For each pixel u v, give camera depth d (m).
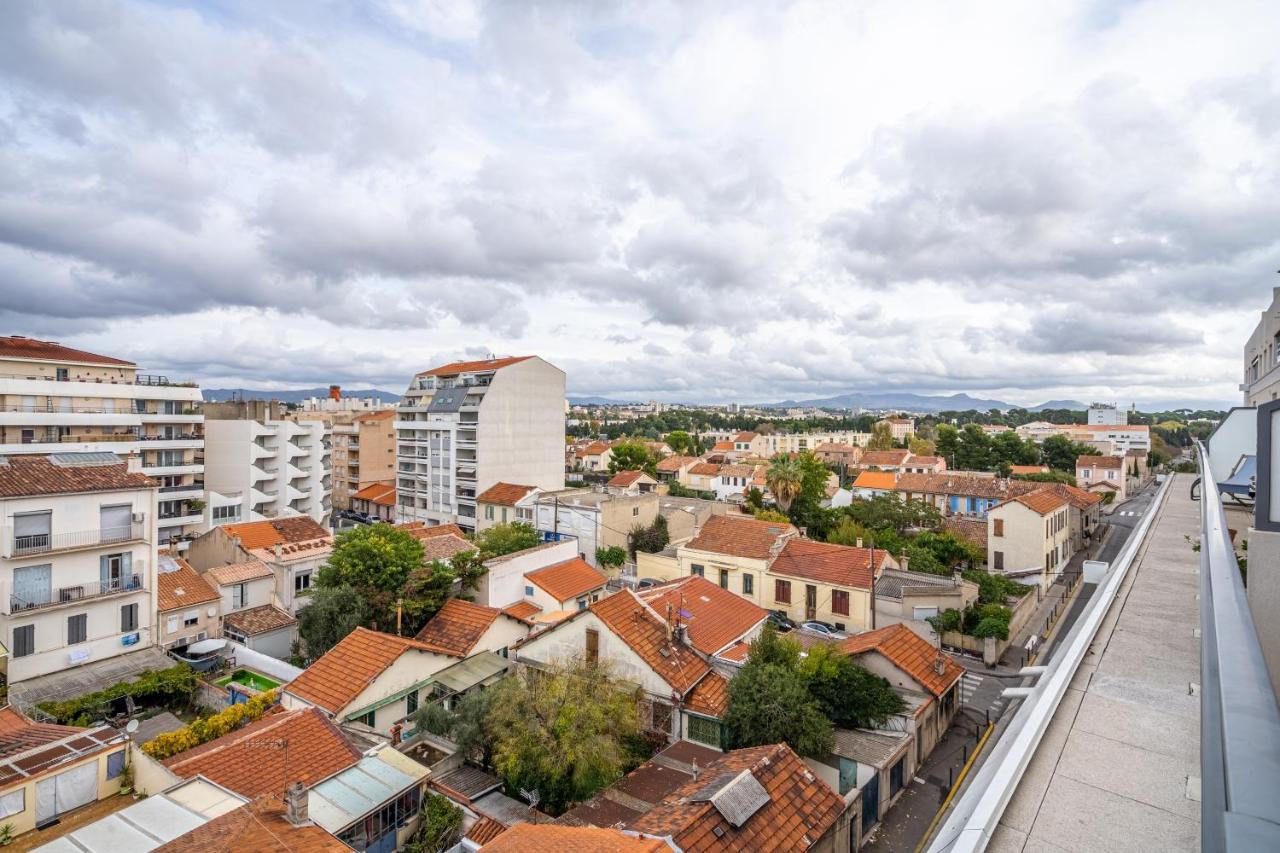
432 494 68.75
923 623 32.53
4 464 28.55
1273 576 7.63
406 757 18.61
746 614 28.72
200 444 55.16
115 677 27.58
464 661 26.36
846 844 16.89
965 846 3.82
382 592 30.38
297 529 42.69
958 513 64.56
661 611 25.86
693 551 39.88
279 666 29.75
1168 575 11.71
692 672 22.81
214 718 22.30
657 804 16.47
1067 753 5.27
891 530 47.81
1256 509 7.84
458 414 66.56
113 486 29.42
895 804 20.20
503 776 19.36
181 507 53.09
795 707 20.12
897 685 24.14
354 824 15.84
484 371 66.88
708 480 88.25
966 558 45.59
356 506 84.69
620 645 23.05
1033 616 38.56
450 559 34.12
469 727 20.56
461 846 16.05
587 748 18.41
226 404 63.53
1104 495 73.44
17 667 26.30
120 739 18.72
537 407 68.50
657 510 54.25
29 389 44.69
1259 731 2.54
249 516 58.75
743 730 20.19
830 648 24.16
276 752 17.78
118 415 49.19
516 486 60.53
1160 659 7.28
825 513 54.81
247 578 35.25
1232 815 1.92
